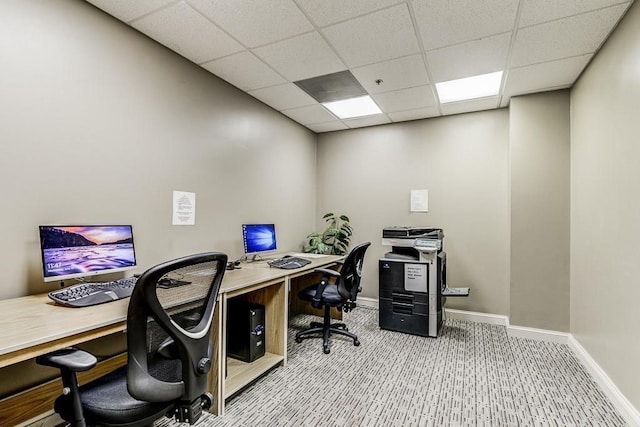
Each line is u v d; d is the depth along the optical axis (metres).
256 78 2.93
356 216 4.38
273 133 3.70
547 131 3.11
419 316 3.19
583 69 2.65
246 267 2.80
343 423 1.80
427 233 3.38
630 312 1.84
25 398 1.66
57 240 1.62
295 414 1.88
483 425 1.80
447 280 3.78
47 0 1.74
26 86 1.65
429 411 1.93
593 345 2.41
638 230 1.76
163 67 2.39
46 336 1.10
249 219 3.31
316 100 3.45
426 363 2.58
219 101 2.92
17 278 1.63
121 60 2.11
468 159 3.75
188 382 1.23
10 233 1.60
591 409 1.95
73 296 1.52
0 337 1.09
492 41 2.29
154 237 2.33
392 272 3.32
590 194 2.51
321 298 2.86
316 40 2.31
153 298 1.11
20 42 1.63
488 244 3.62
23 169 1.65
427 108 3.63
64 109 1.81
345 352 2.79
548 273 3.08
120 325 1.34
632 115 1.85
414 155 4.04
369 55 2.51
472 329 3.40
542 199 3.11
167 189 2.43
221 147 2.94
